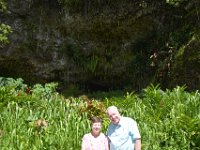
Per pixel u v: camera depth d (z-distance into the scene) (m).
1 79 12.50
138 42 15.46
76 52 15.93
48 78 16.50
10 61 16.05
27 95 11.05
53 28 15.50
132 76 15.77
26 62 16.03
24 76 16.66
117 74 16.16
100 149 6.75
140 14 14.71
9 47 15.67
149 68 15.12
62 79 16.55
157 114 10.11
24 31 15.55
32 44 15.73
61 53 15.93
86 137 6.82
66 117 9.70
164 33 14.71
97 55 16.00
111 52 15.82
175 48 13.55
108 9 14.84
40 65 16.09
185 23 13.77
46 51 15.88
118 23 14.98
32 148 8.27
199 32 12.68
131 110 10.21
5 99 10.58
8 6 15.10
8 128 9.12
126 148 6.68
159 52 14.49
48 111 10.04
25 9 15.30
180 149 8.79
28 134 8.82
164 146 8.95
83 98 11.40
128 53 15.64
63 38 15.70
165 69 13.48
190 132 8.95
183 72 12.79
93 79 16.69
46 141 8.48
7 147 8.23
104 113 10.20
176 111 9.83
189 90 12.63
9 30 12.63
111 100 11.52
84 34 15.56
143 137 8.98
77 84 16.80
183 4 13.66
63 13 15.21
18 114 9.71
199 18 13.09
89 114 10.18
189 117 9.21
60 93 16.47
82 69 16.27
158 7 14.49
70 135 8.83
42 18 15.44
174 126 9.17
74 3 14.92
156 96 10.68
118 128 6.73
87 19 15.07
